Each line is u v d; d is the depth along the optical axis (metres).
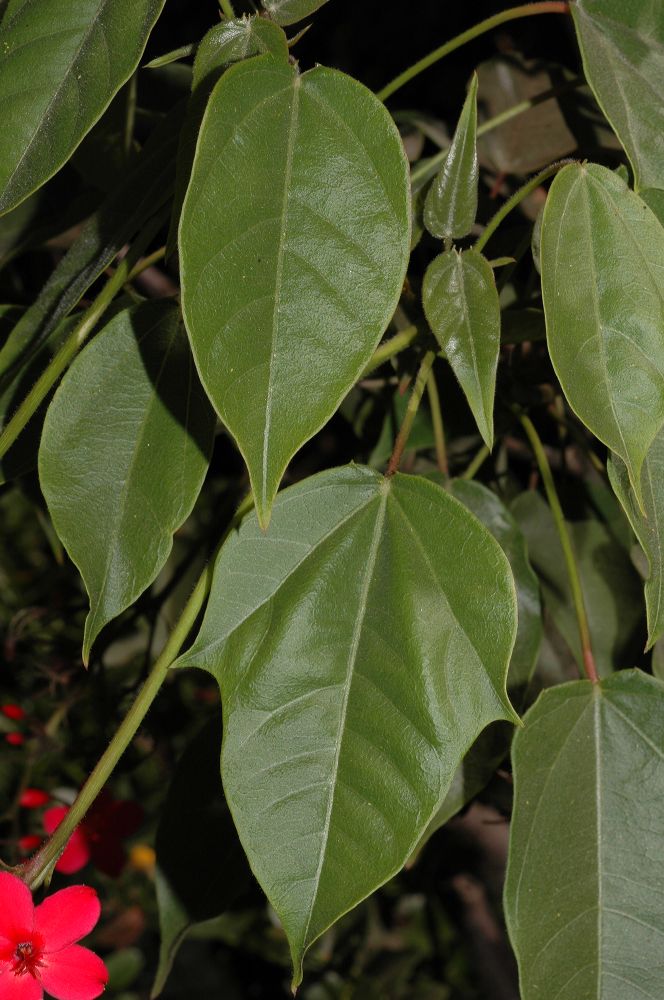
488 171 0.54
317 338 0.38
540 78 0.53
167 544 0.42
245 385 0.37
